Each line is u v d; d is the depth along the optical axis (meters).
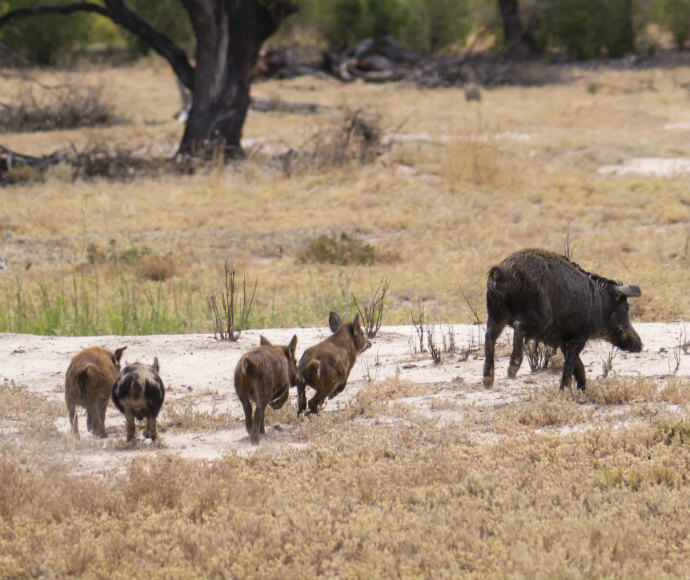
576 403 31.62
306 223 95.38
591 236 85.19
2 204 105.31
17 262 78.38
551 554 18.22
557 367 38.62
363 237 89.88
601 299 32.06
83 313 57.12
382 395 34.81
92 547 19.66
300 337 48.06
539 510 21.20
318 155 125.25
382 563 18.52
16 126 184.12
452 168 116.19
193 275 71.69
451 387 36.12
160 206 105.00
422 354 43.44
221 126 133.12
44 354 45.50
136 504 22.58
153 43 134.38
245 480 24.20
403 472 24.39
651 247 78.50
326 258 78.38
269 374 28.78
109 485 24.05
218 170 120.88
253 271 74.50
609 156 135.50
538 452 25.78
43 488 23.58
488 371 30.52
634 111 191.50
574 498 22.23
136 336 49.47
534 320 29.47
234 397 37.00
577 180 116.50
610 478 23.09
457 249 82.88
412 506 22.23
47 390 38.72
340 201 106.19
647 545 18.94
